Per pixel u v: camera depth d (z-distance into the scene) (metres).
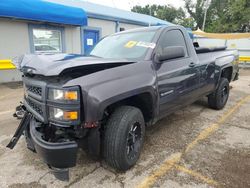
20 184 2.62
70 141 2.27
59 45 10.13
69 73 2.30
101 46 3.95
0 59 8.30
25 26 8.76
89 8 12.09
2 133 3.99
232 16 27.27
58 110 2.22
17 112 3.38
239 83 9.65
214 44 18.73
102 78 2.44
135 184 2.62
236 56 5.91
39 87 2.38
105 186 2.59
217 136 3.91
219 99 5.26
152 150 3.39
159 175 2.79
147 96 3.02
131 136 2.81
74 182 2.66
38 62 2.49
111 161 2.70
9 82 8.73
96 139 2.52
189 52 4.08
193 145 3.56
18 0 7.76
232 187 2.55
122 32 4.11
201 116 4.96
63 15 9.10
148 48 3.27
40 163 3.04
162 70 3.24
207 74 4.55
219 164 3.02
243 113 5.22
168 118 4.80
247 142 3.68
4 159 3.13
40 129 2.54
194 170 2.89
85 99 2.26
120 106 2.80
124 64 2.80
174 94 3.52
